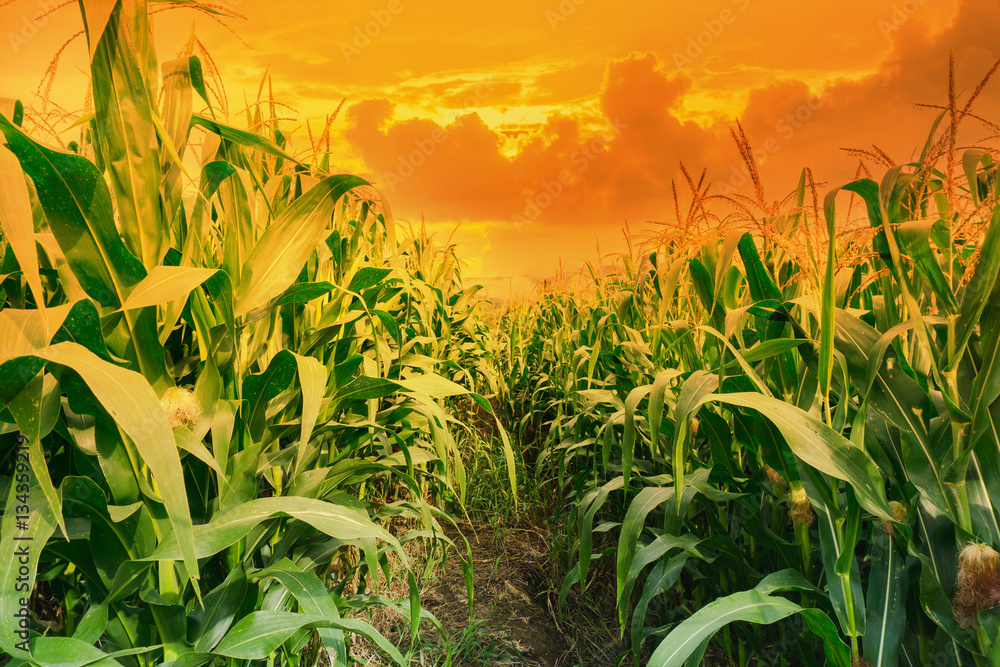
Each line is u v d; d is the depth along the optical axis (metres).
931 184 1.61
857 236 1.50
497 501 3.70
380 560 1.95
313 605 1.27
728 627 1.73
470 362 4.95
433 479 3.11
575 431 2.74
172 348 1.62
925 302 1.67
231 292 1.19
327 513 1.28
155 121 1.16
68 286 1.09
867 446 1.41
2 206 0.84
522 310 6.93
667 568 1.64
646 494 1.55
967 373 1.31
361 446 2.40
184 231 1.53
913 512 1.32
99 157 1.24
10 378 0.85
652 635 2.07
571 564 2.74
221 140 1.65
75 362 0.83
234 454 1.45
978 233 1.51
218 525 1.20
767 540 1.57
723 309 1.85
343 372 1.89
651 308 2.66
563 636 2.43
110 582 1.19
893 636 1.23
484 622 2.49
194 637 1.31
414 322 3.11
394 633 2.35
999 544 1.18
